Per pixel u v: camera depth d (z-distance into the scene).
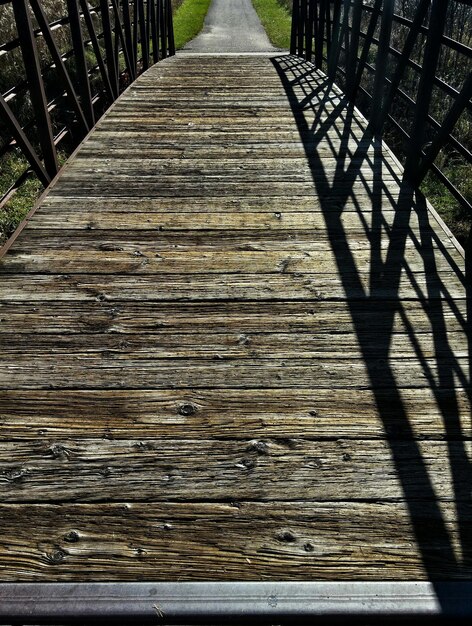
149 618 1.19
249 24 15.40
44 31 3.53
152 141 4.30
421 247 2.85
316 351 2.14
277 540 1.49
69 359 2.10
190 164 3.87
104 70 5.01
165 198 3.37
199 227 3.03
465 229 4.58
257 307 2.39
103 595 1.23
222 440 1.77
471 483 1.63
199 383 1.99
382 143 4.29
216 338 2.21
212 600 1.22
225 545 1.48
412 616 1.19
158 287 2.52
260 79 6.37
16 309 2.36
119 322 2.29
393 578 1.41
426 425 1.82
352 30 5.23
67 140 6.10
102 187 3.50
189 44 11.90
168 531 1.51
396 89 4.03
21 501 1.58
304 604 1.21
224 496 1.60
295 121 4.80
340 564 1.44
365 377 2.02
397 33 8.66
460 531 1.50
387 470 1.67
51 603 1.21
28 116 6.33
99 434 1.79
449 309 2.38
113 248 2.82
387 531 1.51
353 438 1.78
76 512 1.56
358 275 2.61
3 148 3.03
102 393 1.94
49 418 1.85
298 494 1.61
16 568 1.43
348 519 1.54
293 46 8.80
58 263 2.69
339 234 2.97
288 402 1.91
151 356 2.12
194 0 21.97
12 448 1.74
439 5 2.98
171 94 5.64
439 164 5.80
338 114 5.02
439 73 7.78
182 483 1.64
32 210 3.16
